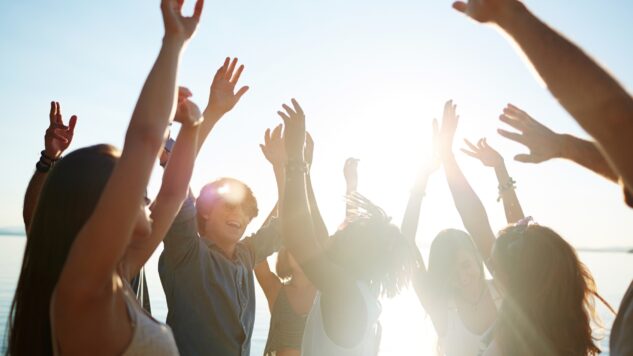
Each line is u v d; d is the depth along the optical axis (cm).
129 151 142
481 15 120
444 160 323
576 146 181
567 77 111
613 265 6244
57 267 150
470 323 306
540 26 115
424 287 315
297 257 222
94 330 140
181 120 204
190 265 317
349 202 274
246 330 350
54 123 307
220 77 277
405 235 315
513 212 322
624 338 149
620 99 107
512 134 188
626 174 109
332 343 225
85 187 153
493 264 246
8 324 155
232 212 352
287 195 222
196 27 165
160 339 161
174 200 208
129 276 192
